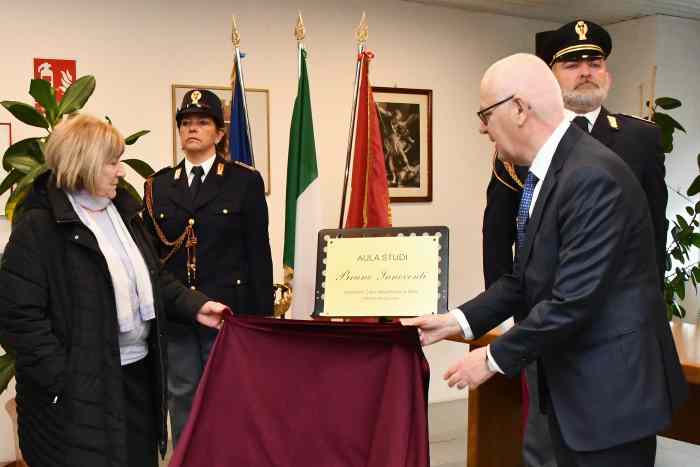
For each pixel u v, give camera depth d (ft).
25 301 5.86
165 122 12.48
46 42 11.49
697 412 8.18
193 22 12.62
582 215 4.75
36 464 6.21
